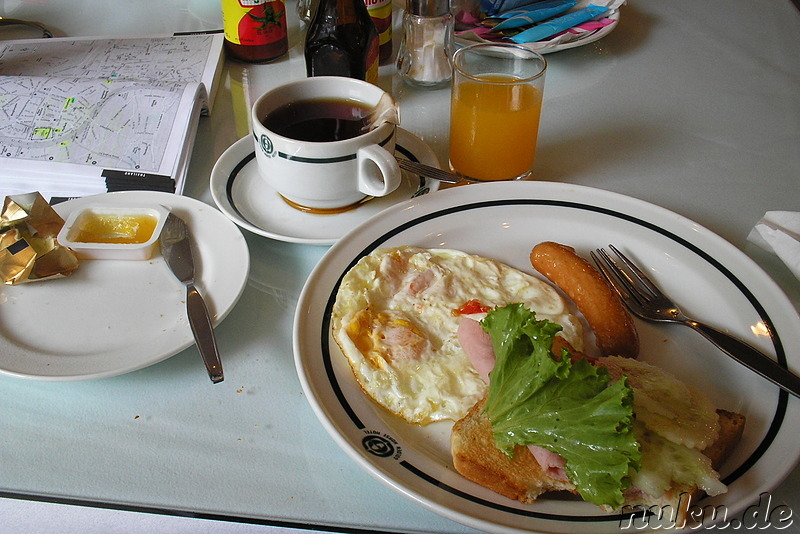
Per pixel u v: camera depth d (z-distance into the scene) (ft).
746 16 6.27
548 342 2.40
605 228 3.66
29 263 3.32
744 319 3.15
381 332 2.99
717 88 5.27
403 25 5.12
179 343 3.03
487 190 3.83
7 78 4.66
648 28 6.08
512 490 2.38
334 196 3.73
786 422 2.65
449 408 2.73
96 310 3.24
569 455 2.27
